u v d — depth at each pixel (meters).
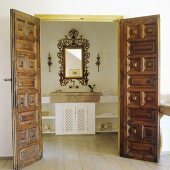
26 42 4.04
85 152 4.77
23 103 3.98
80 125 6.31
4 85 4.36
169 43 4.57
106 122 6.68
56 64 6.60
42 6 4.42
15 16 3.79
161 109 4.09
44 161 4.25
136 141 4.32
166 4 4.56
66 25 6.58
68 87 6.64
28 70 4.07
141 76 4.24
